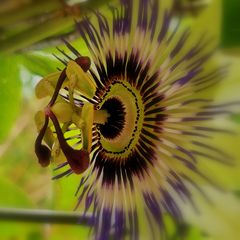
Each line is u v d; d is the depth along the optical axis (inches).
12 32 6.5
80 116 5.5
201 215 4.3
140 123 5.1
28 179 7.0
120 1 5.4
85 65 5.7
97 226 5.6
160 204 4.8
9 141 7.3
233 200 4.1
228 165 4.2
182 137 4.6
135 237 5.0
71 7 5.9
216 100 4.3
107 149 5.5
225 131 4.2
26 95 7.3
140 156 5.1
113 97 5.5
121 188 5.3
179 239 4.5
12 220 6.9
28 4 6.0
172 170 4.6
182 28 4.6
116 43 5.5
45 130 5.8
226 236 4.2
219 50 4.3
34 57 6.9
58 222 6.6
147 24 5.0
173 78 4.7
